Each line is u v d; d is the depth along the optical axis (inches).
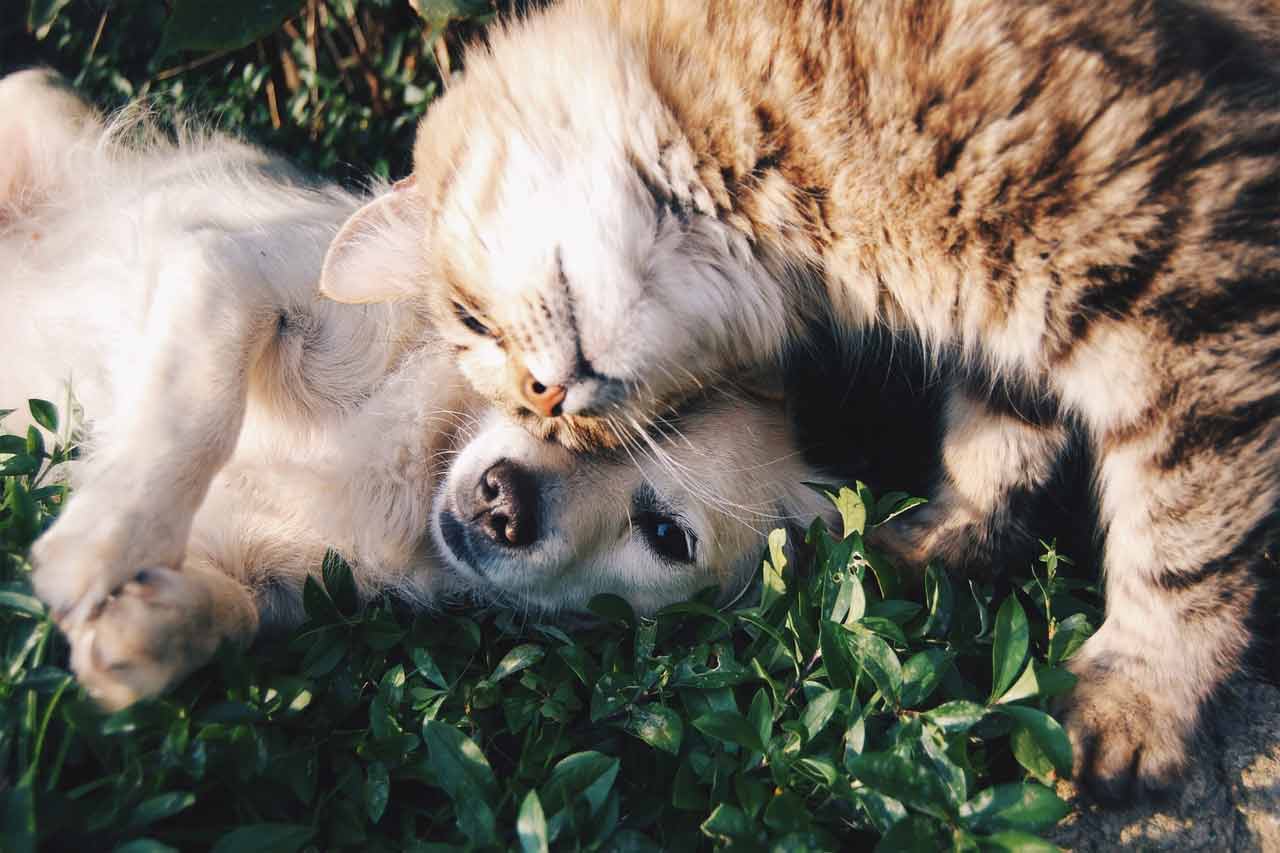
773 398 15.3
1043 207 12.0
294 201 17.0
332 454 15.0
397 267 14.6
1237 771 12.8
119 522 12.2
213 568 14.0
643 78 13.0
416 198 14.8
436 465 15.2
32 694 11.0
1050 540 15.4
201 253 14.4
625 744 12.8
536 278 13.0
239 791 11.5
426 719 12.0
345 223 14.5
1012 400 14.4
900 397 15.4
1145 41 12.0
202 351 13.5
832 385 15.3
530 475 14.5
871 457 16.0
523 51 14.0
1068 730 12.8
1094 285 12.2
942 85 12.0
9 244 17.4
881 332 14.4
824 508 15.6
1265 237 11.9
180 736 11.2
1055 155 11.9
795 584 13.9
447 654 13.8
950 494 15.3
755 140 12.7
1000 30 11.9
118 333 15.8
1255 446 12.4
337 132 21.9
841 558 13.2
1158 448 12.7
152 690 11.7
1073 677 11.9
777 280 13.7
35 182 17.9
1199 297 12.0
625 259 13.0
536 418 14.2
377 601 15.1
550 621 15.2
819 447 15.9
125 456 12.7
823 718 11.7
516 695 13.1
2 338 16.5
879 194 12.6
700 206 13.1
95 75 22.8
